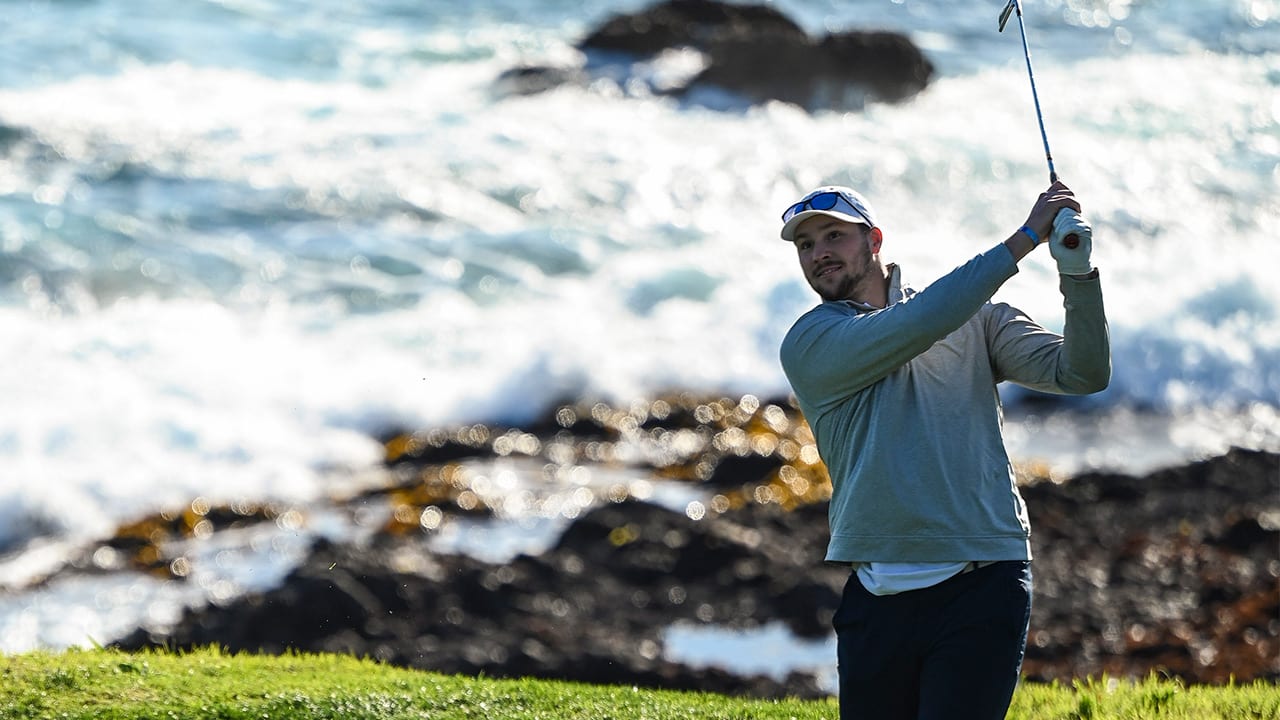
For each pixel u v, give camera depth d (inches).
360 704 1000.9
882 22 6722.4
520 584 2003.0
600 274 3806.6
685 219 4303.6
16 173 4215.1
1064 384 673.0
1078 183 4626.0
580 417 2790.4
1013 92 5644.7
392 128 4889.3
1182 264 3582.7
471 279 3735.2
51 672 1064.8
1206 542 2151.8
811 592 1979.6
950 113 5393.7
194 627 1872.5
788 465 2549.2
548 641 1840.6
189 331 3250.5
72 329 3228.3
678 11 6033.5
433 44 5920.3
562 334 3132.4
